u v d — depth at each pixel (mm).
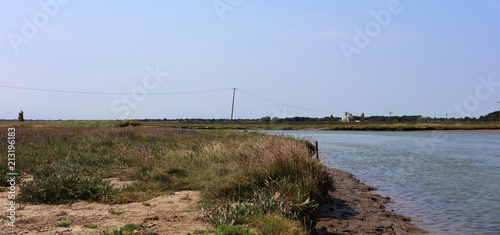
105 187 9430
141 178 11766
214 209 7340
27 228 6254
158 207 8258
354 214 9539
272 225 6238
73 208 7969
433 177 16375
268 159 10961
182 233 6141
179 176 11953
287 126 103625
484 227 8594
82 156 15359
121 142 20859
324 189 10914
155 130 33406
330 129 94750
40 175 11641
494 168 19422
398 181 15352
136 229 6367
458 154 27797
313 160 11242
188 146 19359
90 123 55812
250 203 8547
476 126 91062
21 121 64312
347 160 23828
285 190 8750
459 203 11125
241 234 5887
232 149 15023
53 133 25531
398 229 8383
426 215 9695
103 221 6906
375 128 91688
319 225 8125
